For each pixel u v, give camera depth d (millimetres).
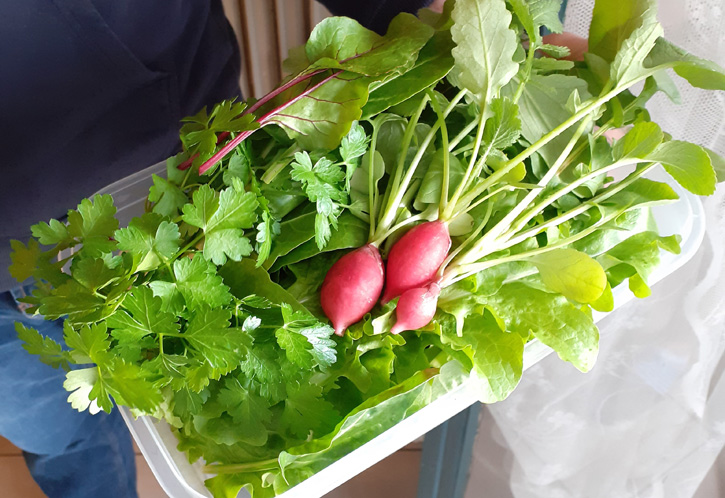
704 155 457
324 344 451
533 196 496
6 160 682
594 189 549
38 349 420
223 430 464
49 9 631
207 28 858
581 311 499
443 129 508
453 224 516
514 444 963
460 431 945
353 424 470
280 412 483
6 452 1133
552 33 669
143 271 449
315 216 501
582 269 473
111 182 762
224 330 410
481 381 480
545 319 499
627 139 496
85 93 700
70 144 714
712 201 639
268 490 458
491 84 493
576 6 737
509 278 523
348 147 489
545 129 547
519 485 990
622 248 550
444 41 541
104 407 398
